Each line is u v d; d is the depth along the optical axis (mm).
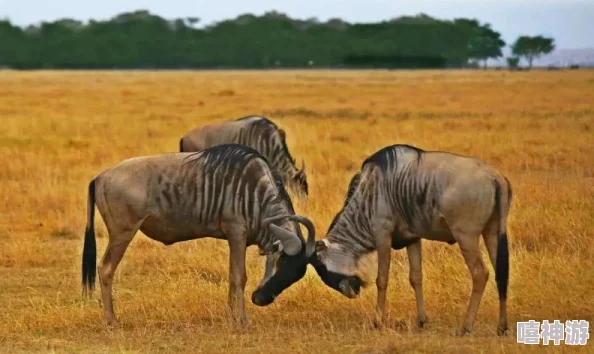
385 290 20000
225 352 18047
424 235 19609
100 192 20781
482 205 18547
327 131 59281
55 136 58406
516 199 31969
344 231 20453
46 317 20781
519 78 165250
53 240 30219
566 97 99625
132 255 27625
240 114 78312
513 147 49031
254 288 23609
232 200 20531
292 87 136500
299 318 20875
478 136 54625
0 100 101562
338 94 115062
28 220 32625
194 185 20625
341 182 38000
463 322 19328
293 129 58656
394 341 18250
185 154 21156
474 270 18703
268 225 20156
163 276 25266
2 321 20781
